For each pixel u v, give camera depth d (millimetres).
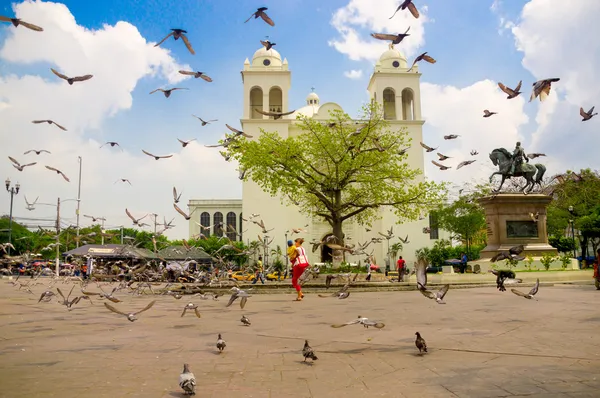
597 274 15445
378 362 4969
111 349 5809
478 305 10797
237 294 6414
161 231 12930
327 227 52031
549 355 5137
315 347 5898
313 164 30547
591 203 36031
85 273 28859
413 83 55062
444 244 53375
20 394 3803
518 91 7250
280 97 58406
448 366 4711
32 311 10750
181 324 8250
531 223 21906
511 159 22844
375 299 13641
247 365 4895
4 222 45094
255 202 51469
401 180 27469
